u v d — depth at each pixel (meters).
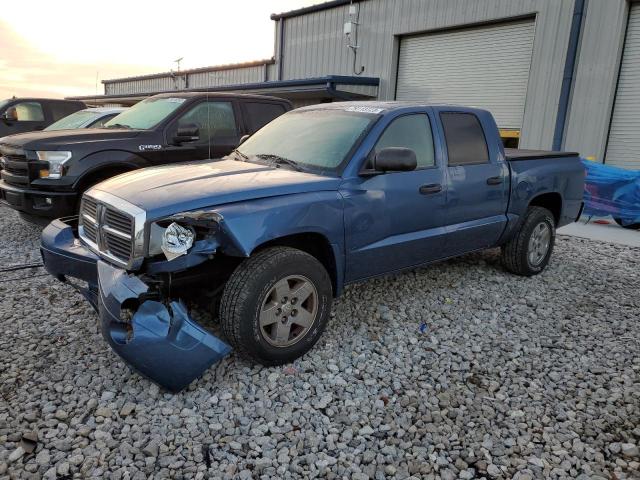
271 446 2.80
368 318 4.47
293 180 3.71
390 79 15.82
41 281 5.16
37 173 6.11
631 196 8.82
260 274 3.32
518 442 2.89
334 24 17.39
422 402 3.25
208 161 4.57
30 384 3.28
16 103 11.71
